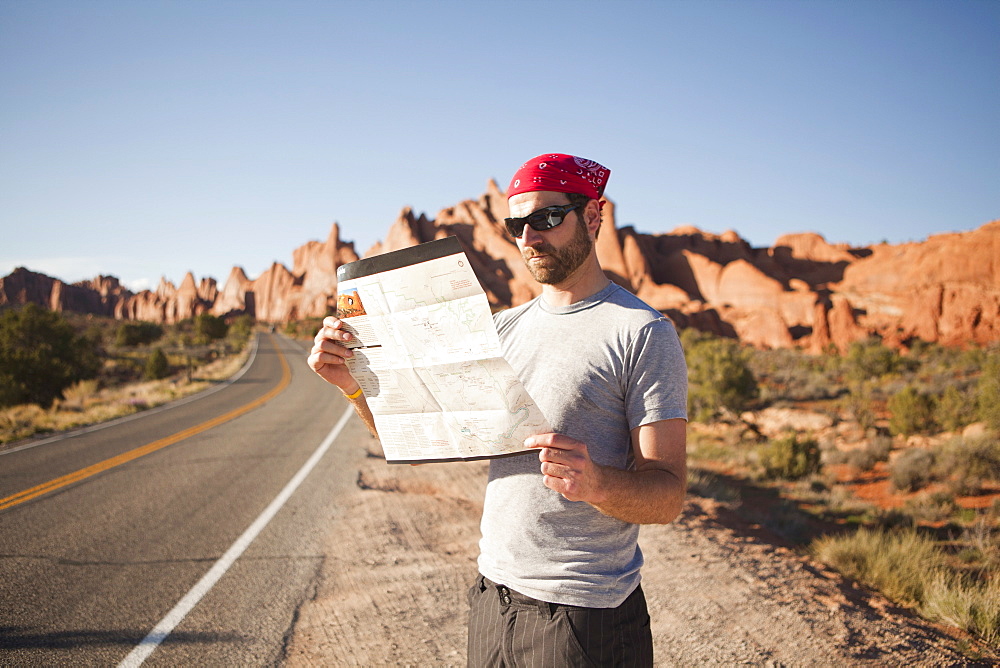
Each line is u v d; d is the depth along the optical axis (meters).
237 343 71.56
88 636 3.45
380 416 1.47
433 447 1.41
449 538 5.18
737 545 4.93
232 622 3.61
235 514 6.11
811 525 7.84
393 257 1.27
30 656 3.22
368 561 4.63
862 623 3.40
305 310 162.75
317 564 4.61
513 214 1.44
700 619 3.42
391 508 6.20
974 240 77.31
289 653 3.22
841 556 4.90
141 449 10.33
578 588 1.30
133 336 57.62
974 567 5.49
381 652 3.20
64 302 185.88
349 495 6.80
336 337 1.42
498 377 1.23
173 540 5.26
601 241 96.94
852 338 57.25
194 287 195.00
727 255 105.75
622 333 1.35
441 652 3.19
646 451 1.26
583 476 1.13
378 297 1.32
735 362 17.27
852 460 11.76
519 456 1.42
